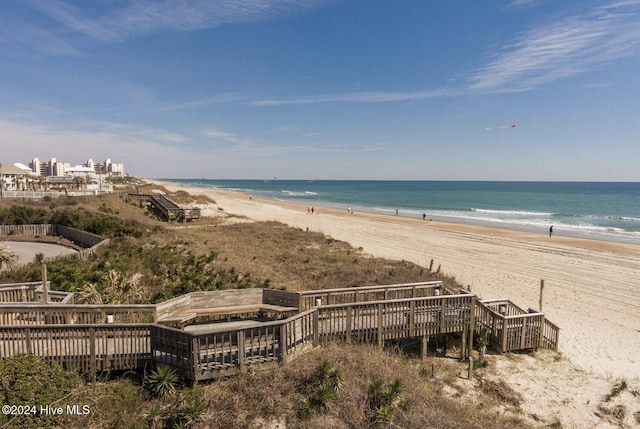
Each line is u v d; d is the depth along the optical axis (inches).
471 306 420.8
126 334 290.8
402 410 258.8
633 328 553.9
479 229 1600.6
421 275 743.1
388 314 384.8
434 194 4717.0
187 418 227.9
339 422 242.5
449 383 364.8
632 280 813.2
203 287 533.0
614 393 371.6
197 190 4343.0
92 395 249.4
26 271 514.3
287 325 303.0
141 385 273.4
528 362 430.0
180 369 275.1
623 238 1393.9
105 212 1171.9
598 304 658.8
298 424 236.5
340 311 364.2
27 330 274.1
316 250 1014.4
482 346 421.7
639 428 320.8
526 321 454.0
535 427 309.1
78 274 517.0
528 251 1123.9
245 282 586.6
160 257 663.8
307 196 4239.7
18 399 215.2
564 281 801.6
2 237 838.5
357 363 305.9
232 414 239.3
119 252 676.7
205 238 1015.6
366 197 4114.2
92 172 2608.3
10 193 1301.7
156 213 1572.3
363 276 717.3
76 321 336.5
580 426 319.3
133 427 227.3
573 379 396.8
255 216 1873.8
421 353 407.8
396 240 1294.3
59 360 278.8
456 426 262.2
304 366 289.4
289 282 639.1
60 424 218.7
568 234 1488.7
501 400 347.6
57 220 922.1
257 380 269.7
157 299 461.4
